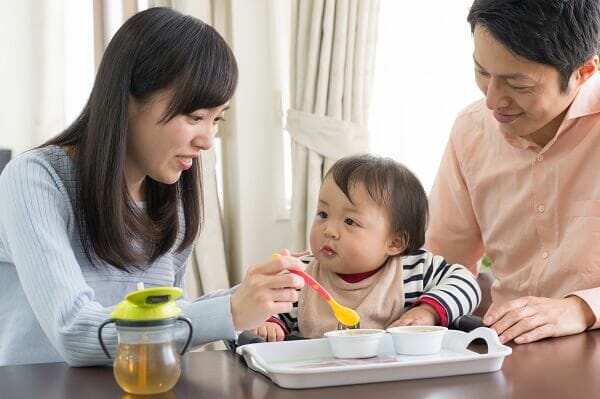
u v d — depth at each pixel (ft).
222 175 8.87
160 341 2.92
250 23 8.71
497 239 5.62
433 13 9.35
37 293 3.54
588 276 5.06
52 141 4.16
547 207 5.26
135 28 3.84
